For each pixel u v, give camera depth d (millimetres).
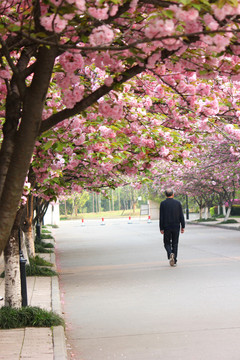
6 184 5984
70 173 18203
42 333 11508
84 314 14242
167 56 6559
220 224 58906
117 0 5176
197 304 14797
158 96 10562
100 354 10297
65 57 6648
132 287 18391
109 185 19766
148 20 5738
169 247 23766
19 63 7086
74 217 133875
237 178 47812
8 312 12539
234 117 12125
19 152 5965
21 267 14195
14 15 6777
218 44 5391
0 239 5996
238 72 7008
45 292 17547
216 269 22000
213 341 10867
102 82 10172
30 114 5914
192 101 9445
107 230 62625
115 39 6590
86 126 11461
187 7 4918
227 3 4922
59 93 11078
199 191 61969
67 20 5559
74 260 29359
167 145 13258
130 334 11750
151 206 98125
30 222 26969
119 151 13211
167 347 10562
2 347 10367
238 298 15461
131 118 11680
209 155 39906
